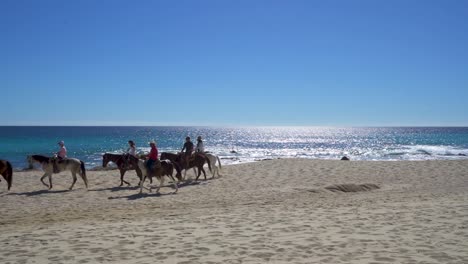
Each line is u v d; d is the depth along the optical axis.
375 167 27.83
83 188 19.72
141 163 17.97
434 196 15.11
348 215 10.84
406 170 26.45
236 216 11.20
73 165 19.22
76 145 72.75
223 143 94.69
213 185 20.52
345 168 27.20
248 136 150.00
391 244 7.85
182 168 21.55
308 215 11.04
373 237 8.41
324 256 7.15
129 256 7.38
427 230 8.89
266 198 16.12
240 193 17.62
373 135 157.38
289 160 32.09
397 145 80.00
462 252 7.25
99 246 8.10
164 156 21.70
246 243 8.12
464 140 99.69
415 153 55.56
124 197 16.91
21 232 9.84
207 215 11.78
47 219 12.26
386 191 18.12
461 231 8.74
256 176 23.73
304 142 99.50
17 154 49.75
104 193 18.05
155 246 8.03
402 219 10.09
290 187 19.22
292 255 7.26
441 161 31.81
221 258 7.16
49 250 7.86
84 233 9.32
